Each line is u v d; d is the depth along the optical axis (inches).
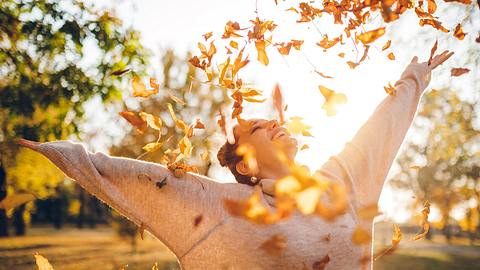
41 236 1373.0
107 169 76.5
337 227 76.8
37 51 229.5
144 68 247.4
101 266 583.8
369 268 80.7
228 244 74.3
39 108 240.8
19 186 323.9
